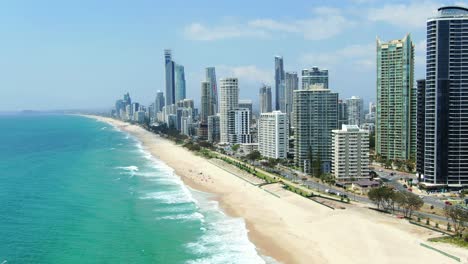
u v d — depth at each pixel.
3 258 128.75
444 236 140.12
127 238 147.50
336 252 131.00
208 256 130.88
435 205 190.25
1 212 178.50
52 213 178.12
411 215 169.50
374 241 137.00
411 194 172.38
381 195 177.12
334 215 167.25
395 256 124.75
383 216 166.50
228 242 143.12
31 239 145.75
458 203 193.00
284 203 193.50
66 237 148.12
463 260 119.62
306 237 146.50
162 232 154.00
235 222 166.12
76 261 127.31
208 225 162.62
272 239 145.75
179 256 131.12
